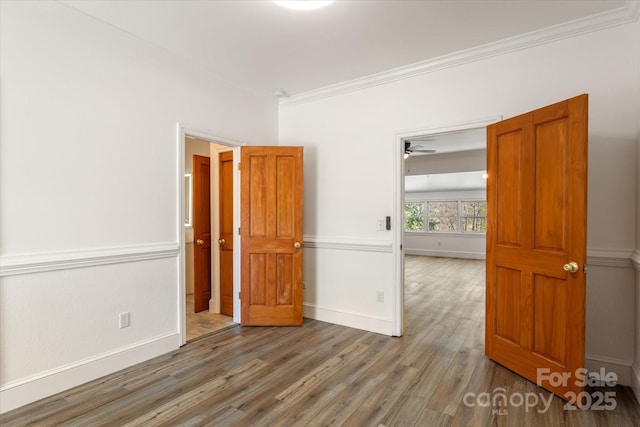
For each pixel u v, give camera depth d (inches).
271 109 158.1
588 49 96.3
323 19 93.4
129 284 103.0
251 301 140.9
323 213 148.6
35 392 82.7
